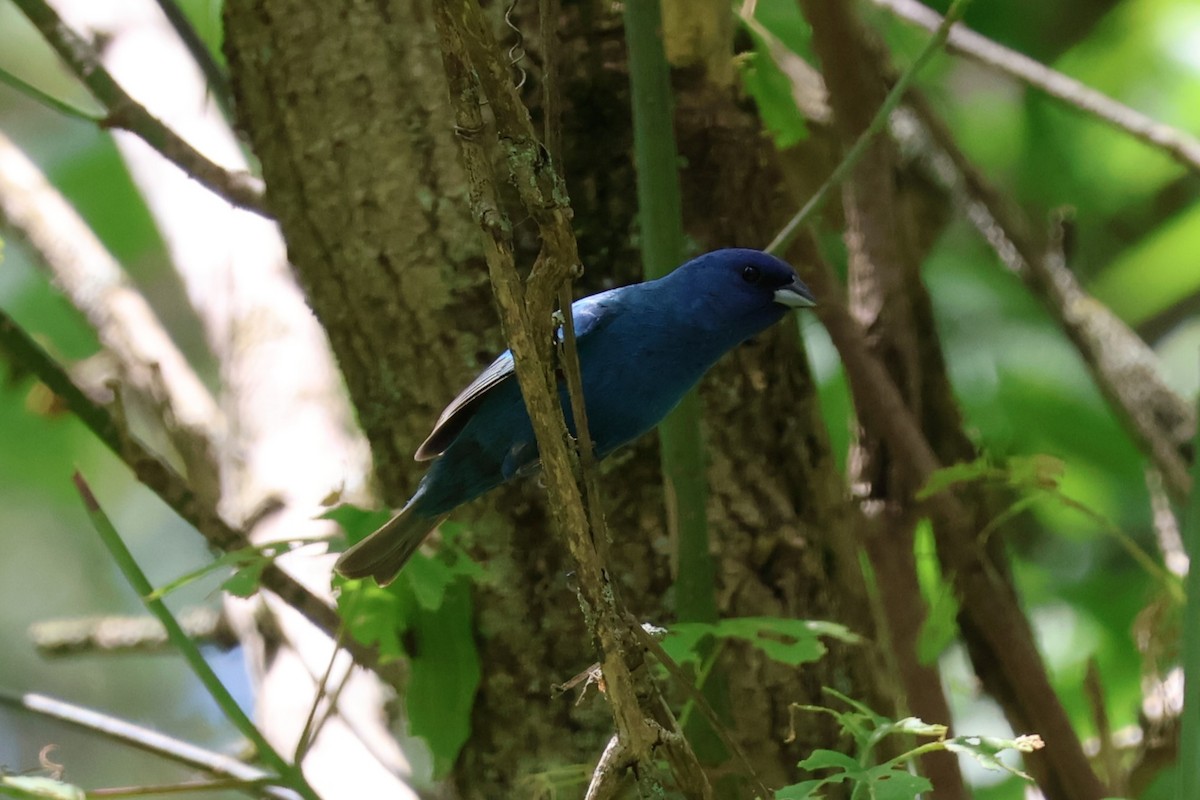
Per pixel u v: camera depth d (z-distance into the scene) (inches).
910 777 182.9
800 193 406.0
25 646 661.3
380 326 290.2
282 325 406.6
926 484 305.0
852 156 265.6
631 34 223.8
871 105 341.4
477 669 274.5
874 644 292.2
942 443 355.9
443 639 271.3
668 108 223.8
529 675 276.8
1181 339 514.6
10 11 598.2
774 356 288.7
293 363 398.3
